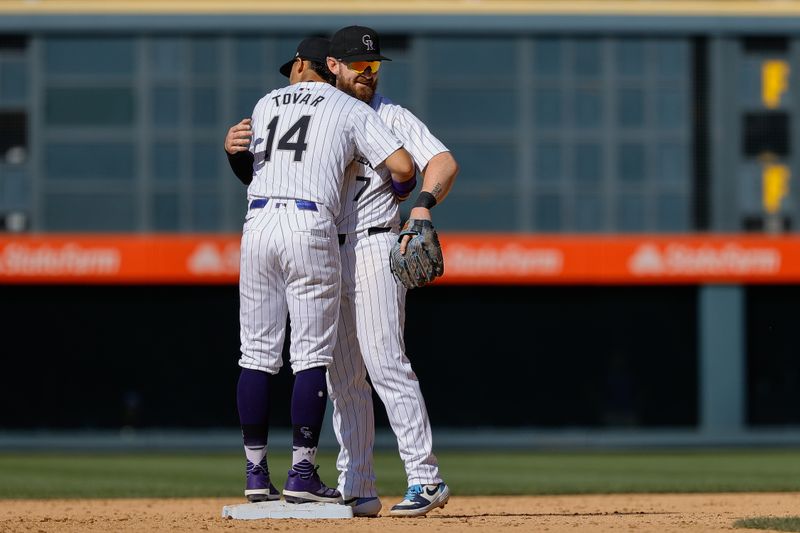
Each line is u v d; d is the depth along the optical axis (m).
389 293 20.97
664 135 87.06
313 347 20.55
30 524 20.84
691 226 87.62
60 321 88.19
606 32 86.38
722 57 86.88
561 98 86.62
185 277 86.62
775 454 73.88
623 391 89.12
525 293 89.12
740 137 87.31
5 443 86.25
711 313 88.19
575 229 87.44
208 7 85.62
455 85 86.56
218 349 88.38
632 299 89.25
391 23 86.19
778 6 86.88
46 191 86.19
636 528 19.23
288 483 20.83
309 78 21.33
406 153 20.47
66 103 85.88
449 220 87.50
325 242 20.28
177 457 73.06
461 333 88.88
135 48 85.75
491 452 79.50
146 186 86.12
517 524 19.67
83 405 88.25
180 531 18.69
